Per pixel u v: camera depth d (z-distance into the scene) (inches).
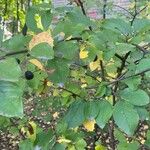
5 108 5.7
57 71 9.9
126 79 9.9
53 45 9.5
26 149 10.1
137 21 12.0
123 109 8.8
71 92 13.3
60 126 10.2
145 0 20.8
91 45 11.3
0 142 40.5
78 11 12.3
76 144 10.5
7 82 6.0
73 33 10.6
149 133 12.0
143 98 9.1
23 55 9.2
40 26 10.5
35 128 11.5
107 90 10.0
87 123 10.0
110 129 14.5
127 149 11.2
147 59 9.9
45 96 18.5
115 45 10.9
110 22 11.8
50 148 10.0
